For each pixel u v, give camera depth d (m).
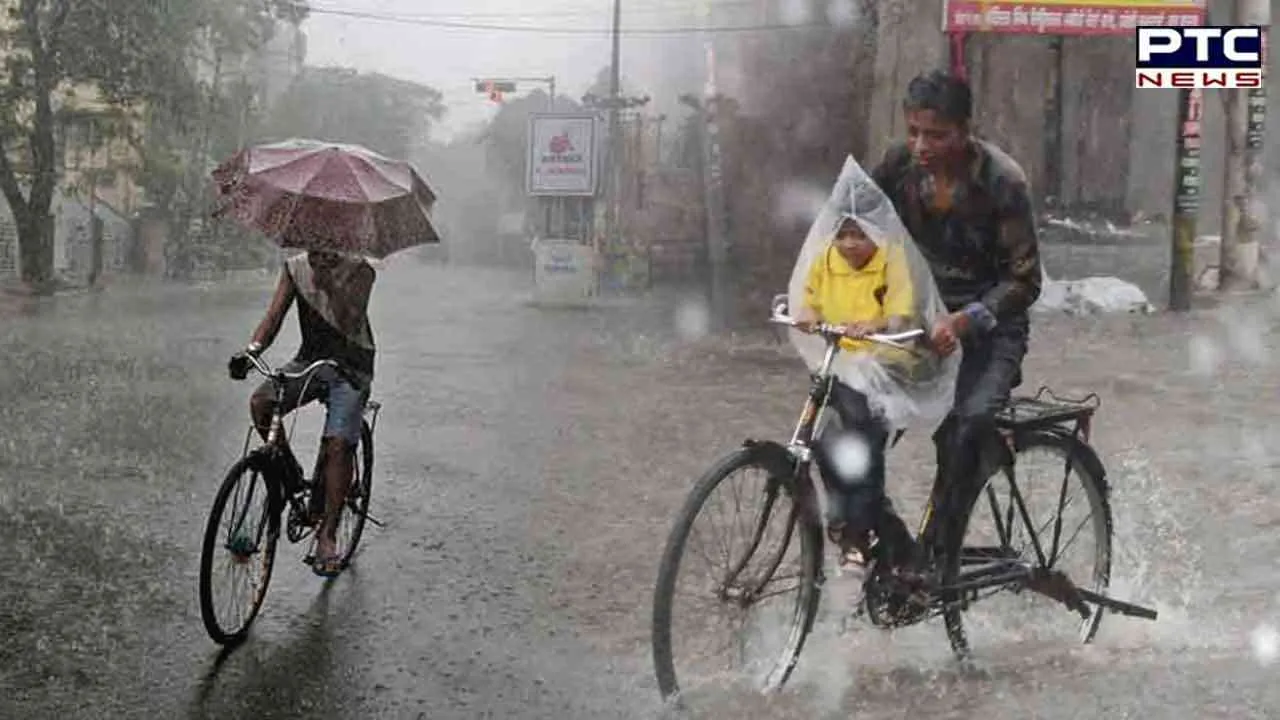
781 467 4.27
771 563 4.32
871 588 4.44
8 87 33.97
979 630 5.07
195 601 5.57
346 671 4.75
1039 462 4.80
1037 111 23.66
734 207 28.81
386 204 5.50
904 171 4.41
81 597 5.58
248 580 5.18
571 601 5.69
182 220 45.53
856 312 4.30
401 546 6.61
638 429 10.39
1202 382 12.08
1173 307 18.30
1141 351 14.42
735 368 14.75
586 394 12.57
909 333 4.13
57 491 7.68
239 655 4.91
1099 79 23.75
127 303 30.05
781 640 4.42
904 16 18.97
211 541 4.84
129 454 8.95
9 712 4.30
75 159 42.19
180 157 41.53
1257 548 6.40
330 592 5.78
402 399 12.17
